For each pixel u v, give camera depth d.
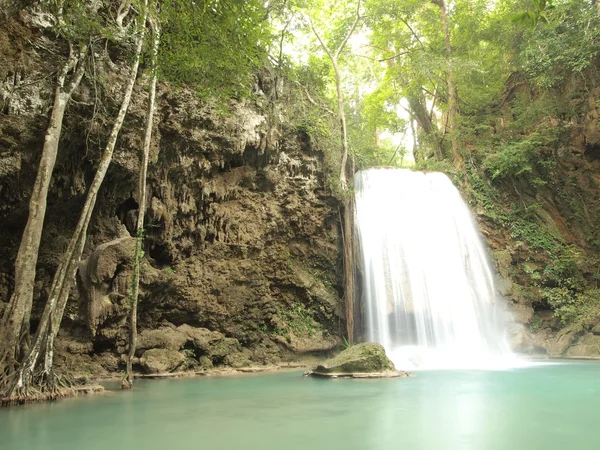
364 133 33.91
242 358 16.44
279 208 18.98
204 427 6.50
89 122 13.46
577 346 20.75
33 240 9.56
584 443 5.52
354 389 10.27
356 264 20.22
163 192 15.94
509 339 21.27
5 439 5.88
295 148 19.52
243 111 17.45
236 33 12.10
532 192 25.56
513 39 27.00
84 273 13.34
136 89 14.45
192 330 15.79
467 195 25.06
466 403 8.36
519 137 26.44
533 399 8.85
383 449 5.26
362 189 22.80
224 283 17.03
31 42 12.15
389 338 19.44
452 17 29.78
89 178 14.58
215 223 17.45
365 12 27.72
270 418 7.10
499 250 23.97
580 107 24.95
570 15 24.44
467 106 29.62
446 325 20.61
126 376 11.13
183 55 12.65
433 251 22.41
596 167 24.84
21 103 12.11
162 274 15.29
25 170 12.77
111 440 5.79
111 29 12.65
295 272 18.80
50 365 9.53
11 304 9.23
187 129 16.06
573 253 23.78
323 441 5.64
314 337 18.14
